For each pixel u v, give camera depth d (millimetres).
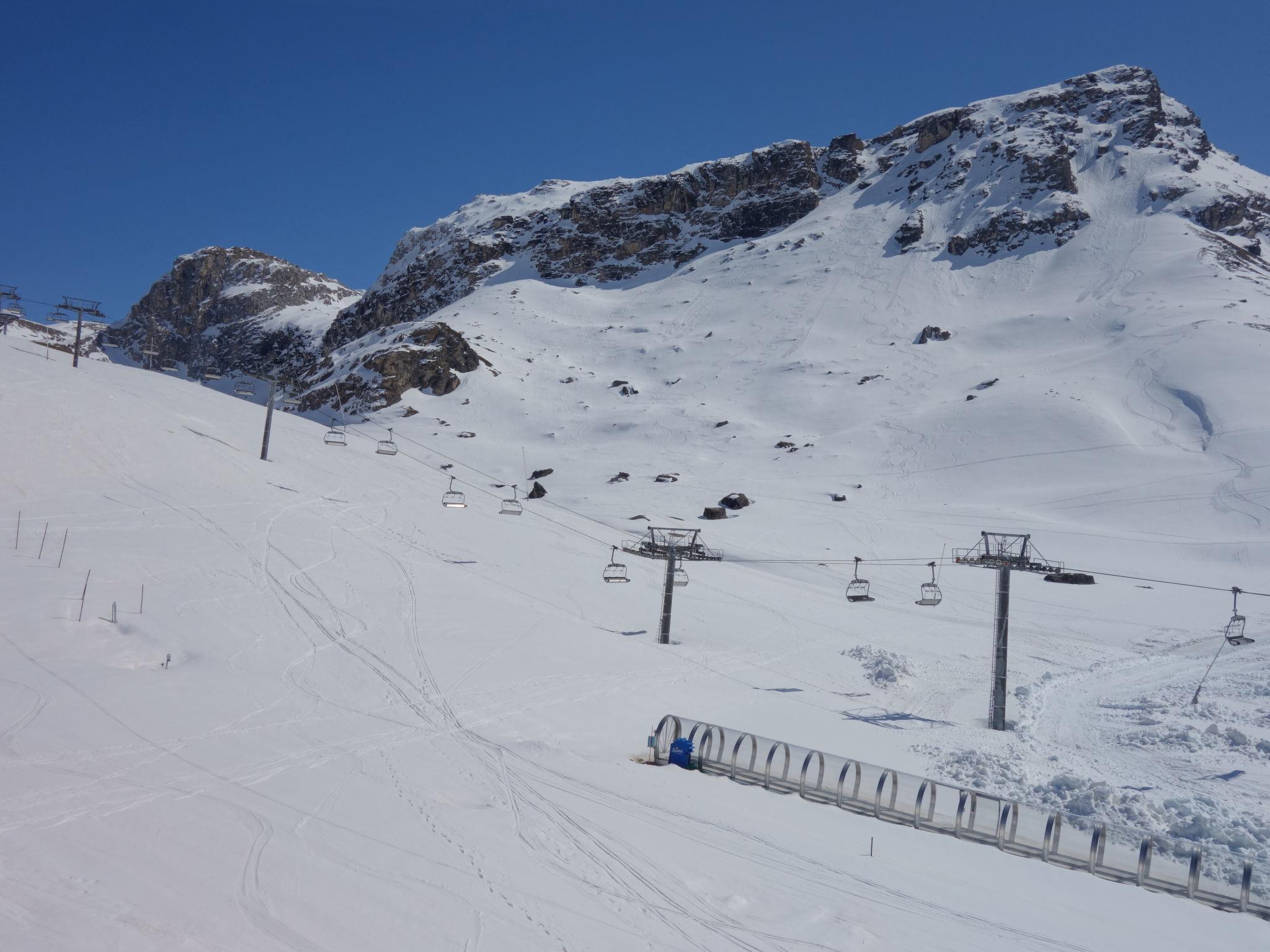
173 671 26625
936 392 138125
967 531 87625
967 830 22344
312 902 14008
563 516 81312
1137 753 34656
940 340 159750
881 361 154875
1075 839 21078
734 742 27391
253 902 13711
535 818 19594
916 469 110125
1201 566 77000
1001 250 190750
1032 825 21766
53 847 14422
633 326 195125
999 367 142750
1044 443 110062
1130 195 194750
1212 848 20703
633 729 30766
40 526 39000
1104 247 179375
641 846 18625
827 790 24438
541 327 198000
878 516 92750
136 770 18578
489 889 15484
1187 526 86812
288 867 15062
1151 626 61688
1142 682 48250
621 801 21766
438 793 20438
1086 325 151250
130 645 28109
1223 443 103312
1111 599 68688
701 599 58656
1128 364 129625
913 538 85500
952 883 18844
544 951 13594
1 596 29547
